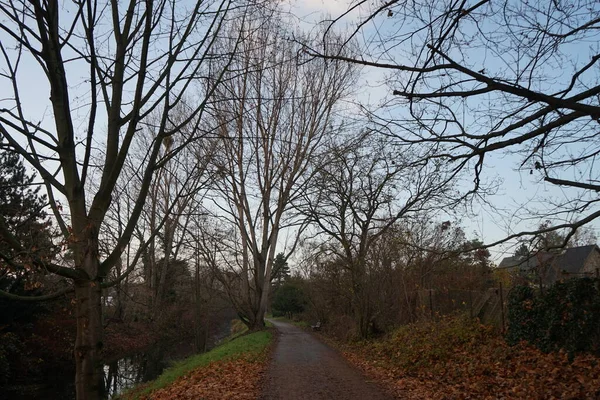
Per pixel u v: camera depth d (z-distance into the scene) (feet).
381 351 55.06
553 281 40.88
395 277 65.98
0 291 16.24
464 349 44.14
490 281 59.00
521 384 30.99
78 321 17.25
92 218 18.24
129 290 118.11
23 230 19.94
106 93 20.51
